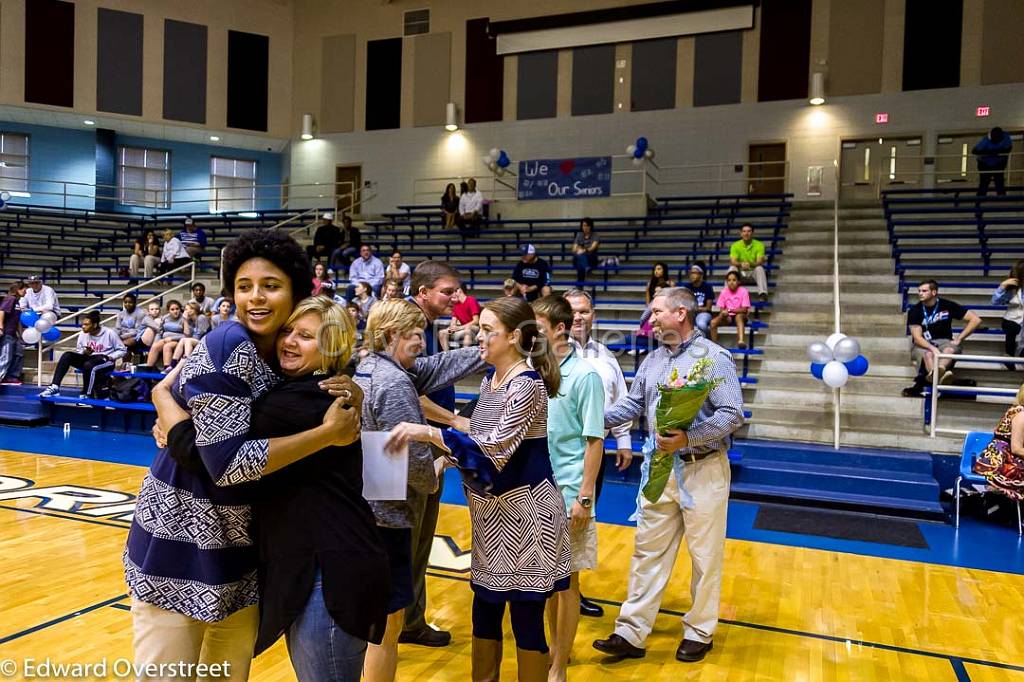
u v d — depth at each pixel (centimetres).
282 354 181
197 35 1903
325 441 170
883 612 394
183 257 1413
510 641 351
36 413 1018
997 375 811
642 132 1738
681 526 341
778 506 646
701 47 1702
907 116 1581
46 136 1889
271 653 324
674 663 328
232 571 178
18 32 1762
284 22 1984
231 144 2016
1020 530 566
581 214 1505
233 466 163
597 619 381
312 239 1680
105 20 1828
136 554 178
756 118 1667
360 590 176
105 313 1286
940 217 1321
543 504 248
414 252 1463
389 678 243
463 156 1861
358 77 1944
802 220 1391
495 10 1845
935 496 635
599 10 1758
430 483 244
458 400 884
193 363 171
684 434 318
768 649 344
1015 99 1520
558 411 313
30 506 568
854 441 748
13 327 1103
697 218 1396
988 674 319
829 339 730
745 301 915
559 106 1795
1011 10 1521
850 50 1614
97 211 1889
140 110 1856
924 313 821
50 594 383
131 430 960
